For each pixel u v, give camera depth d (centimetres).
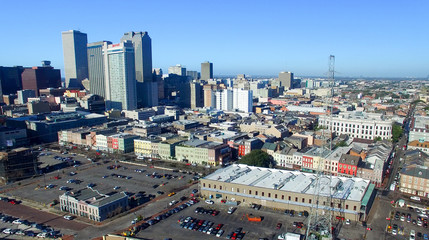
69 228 15650
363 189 17362
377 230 15088
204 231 15000
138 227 15375
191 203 18188
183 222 15850
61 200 17938
